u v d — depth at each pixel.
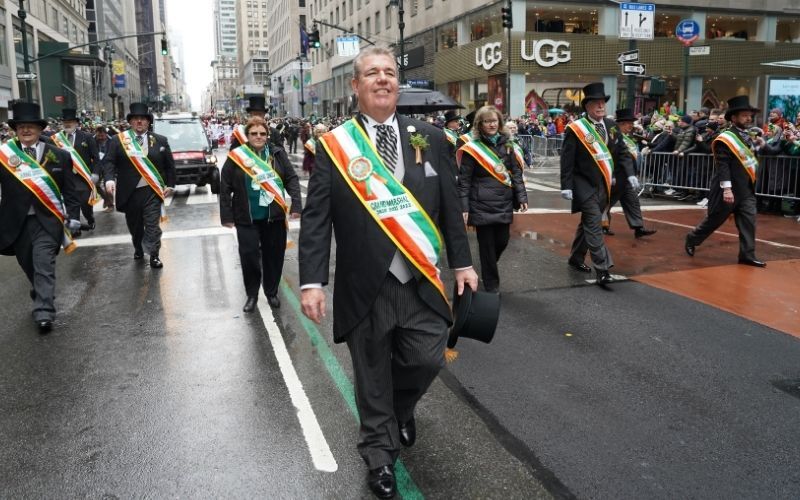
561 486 3.09
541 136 21.73
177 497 3.05
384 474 2.93
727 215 7.58
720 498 2.99
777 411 3.86
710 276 6.98
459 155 6.24
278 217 5.88
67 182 5.84
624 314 5.71
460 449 3.44
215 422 3.78
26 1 44.53
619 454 3.38
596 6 31.58
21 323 5.69
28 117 5.53
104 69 77.94
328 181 2.92
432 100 12.52
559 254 8.20
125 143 7.70
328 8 63.66
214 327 5.53
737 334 5.19
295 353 4.89
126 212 7.96
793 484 3.11
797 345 4.94
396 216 2.85
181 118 16.97
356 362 2.98
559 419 3.77
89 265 7.95
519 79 30.94
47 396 4.16
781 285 6.60
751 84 35.47
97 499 3.04
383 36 47.19
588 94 6.73
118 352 4.95
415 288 2.92
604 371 4.46
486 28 33.59
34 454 3.44
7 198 5.53
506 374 4.43
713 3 33.38
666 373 4.43
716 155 7.41
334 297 3.02
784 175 10.79
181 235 9.95
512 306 5.98
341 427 3.72
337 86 61.59
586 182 6.62
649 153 13.78
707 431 3.62
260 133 5.81
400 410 3.23
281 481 3.17
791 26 36.22
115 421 3.81
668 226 10.10
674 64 33.19
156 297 6.50
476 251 8.84
